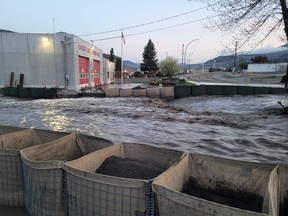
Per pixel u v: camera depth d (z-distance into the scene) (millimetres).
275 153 6262
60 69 26703
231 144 7031
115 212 2389
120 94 22812
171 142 7242
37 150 3350
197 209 1997
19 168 3221
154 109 14555
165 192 2166
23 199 3240
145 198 2305
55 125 9773
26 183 3057
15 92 23125
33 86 26562
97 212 2467
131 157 3641
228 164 2959
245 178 2865
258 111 13961
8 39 25891
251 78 50781
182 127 9359
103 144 3811
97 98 21672
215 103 18016
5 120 10930
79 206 2580
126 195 2344
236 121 10734
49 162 2744
